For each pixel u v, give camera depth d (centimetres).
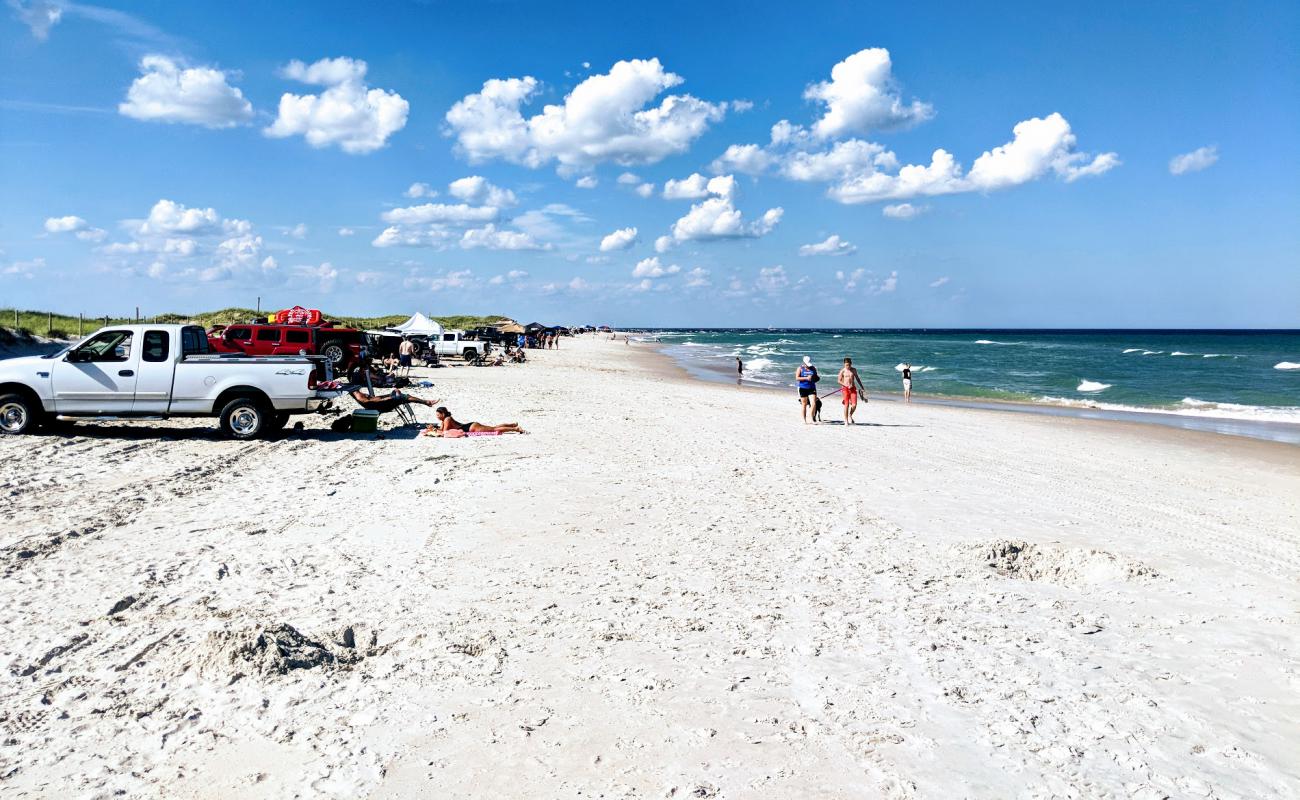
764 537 802
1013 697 453
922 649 522
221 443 1330
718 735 403
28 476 982
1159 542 841
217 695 429
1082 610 608
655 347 9438
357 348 2716
